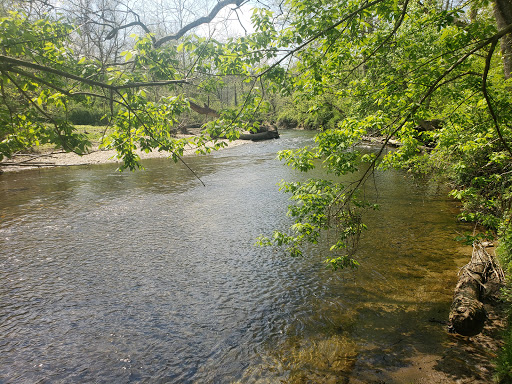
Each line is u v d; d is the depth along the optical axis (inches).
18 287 289.1
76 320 242.4
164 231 421.7
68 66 168.1
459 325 209.0
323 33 194.2
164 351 209.0
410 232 384.2
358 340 210.1
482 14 357.7
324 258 329.4
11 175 810.8
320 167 837.8
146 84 144.6
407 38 287.4
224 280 295.0
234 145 1357.0
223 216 475.5
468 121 268.2
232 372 189.8
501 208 282.5
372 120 224.4
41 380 188.2
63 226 445.4
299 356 199.3
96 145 1052.5
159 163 972.6
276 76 199.3
